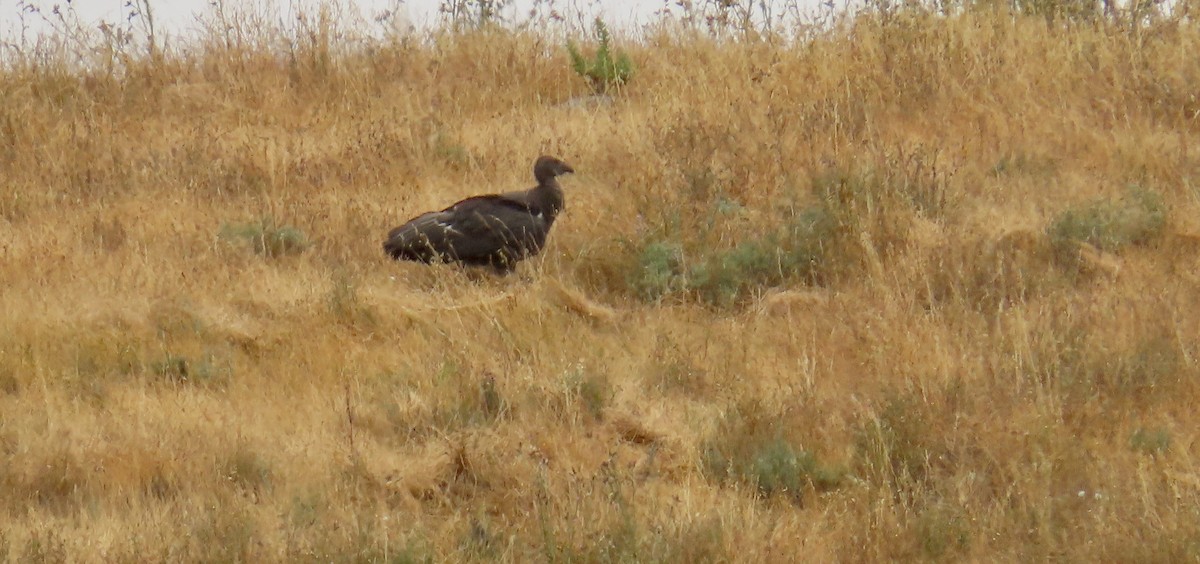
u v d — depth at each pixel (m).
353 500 31.34
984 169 49.34
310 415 34.62
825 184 47.09
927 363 36.38
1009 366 36.06
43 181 52.41
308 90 61.81
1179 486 31.05
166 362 37.66
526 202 44.62
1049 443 32.91
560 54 63.75
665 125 53.38
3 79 61.09
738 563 28.42
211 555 28.22
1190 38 57.41
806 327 39.53
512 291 42.16
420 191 50.66
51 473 31.73
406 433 34.47
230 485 31.58
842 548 29.41
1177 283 41.09
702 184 48.00
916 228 44.47
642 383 36.69
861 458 33.00
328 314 40.84
